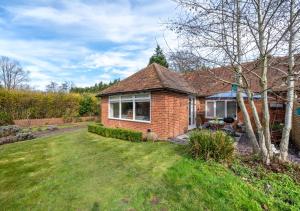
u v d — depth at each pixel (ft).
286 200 14.89
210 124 44.93
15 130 48.29
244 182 17.01
